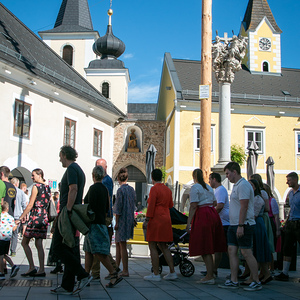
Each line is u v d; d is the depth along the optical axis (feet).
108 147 84.74
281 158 85.40
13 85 54.85
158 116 120.06
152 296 18.01
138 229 33.65
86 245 20.74
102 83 117.80
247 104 84.64
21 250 37.76
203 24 36.14
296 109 86.38
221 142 38.55
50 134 63.10
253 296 18.94
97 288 19.67
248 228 20.74
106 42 122.93
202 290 20.03
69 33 136.46
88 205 18.12
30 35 74.90
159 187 22.91
